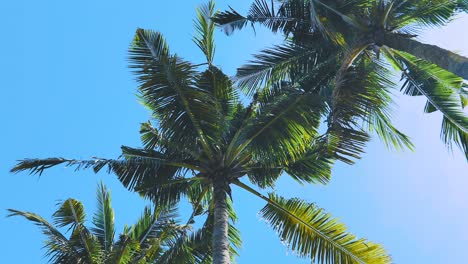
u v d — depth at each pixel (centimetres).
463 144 1534
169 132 1387
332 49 1673
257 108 1499
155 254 1780
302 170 1589
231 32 1636
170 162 1473
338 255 1419
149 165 1482
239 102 1520
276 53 1709
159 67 1349
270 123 1404
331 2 1475
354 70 1424
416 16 1513
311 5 1423
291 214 1480
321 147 1505
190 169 1494
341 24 1462
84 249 1702
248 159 1452
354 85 1389
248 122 1427
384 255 1399
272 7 1678
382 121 1633
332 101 1361
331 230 1440
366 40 1437
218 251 1300
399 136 1625
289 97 1413
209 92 1468
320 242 1442
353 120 1333
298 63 1702
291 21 1689
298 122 1391
